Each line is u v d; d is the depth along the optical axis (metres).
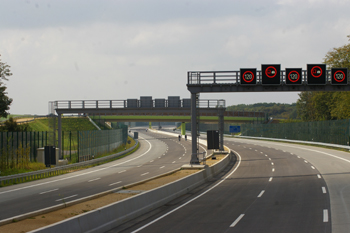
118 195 23.58
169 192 24.28
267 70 37.81
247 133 141.25
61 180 40.69
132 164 60.62
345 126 66.31
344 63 81.69
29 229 14.59
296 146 84.06
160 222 17.31
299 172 39.06
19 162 48.34
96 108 62.78
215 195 25.83
